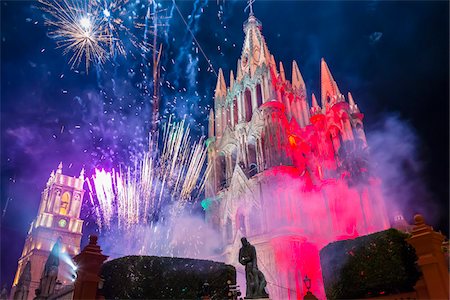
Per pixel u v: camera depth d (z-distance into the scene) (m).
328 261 22.30
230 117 74.75
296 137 65.94
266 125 62.31
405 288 17.98
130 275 22.45
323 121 69.88
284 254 49.91
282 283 47.91
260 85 70.19
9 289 84.31
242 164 64.31
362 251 20.30
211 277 25.22
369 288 19.19
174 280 23.59
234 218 60.75
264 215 55.78
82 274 20.75
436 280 16.05
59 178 92.62
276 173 56.59
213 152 72.88
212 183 69.88
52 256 35.44
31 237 84.81
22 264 83.50
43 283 33.72
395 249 18.78
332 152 66.56
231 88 77.31
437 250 17.12
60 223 86.56
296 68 79.94
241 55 80.19
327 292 21.98
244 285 52.06
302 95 76.06
